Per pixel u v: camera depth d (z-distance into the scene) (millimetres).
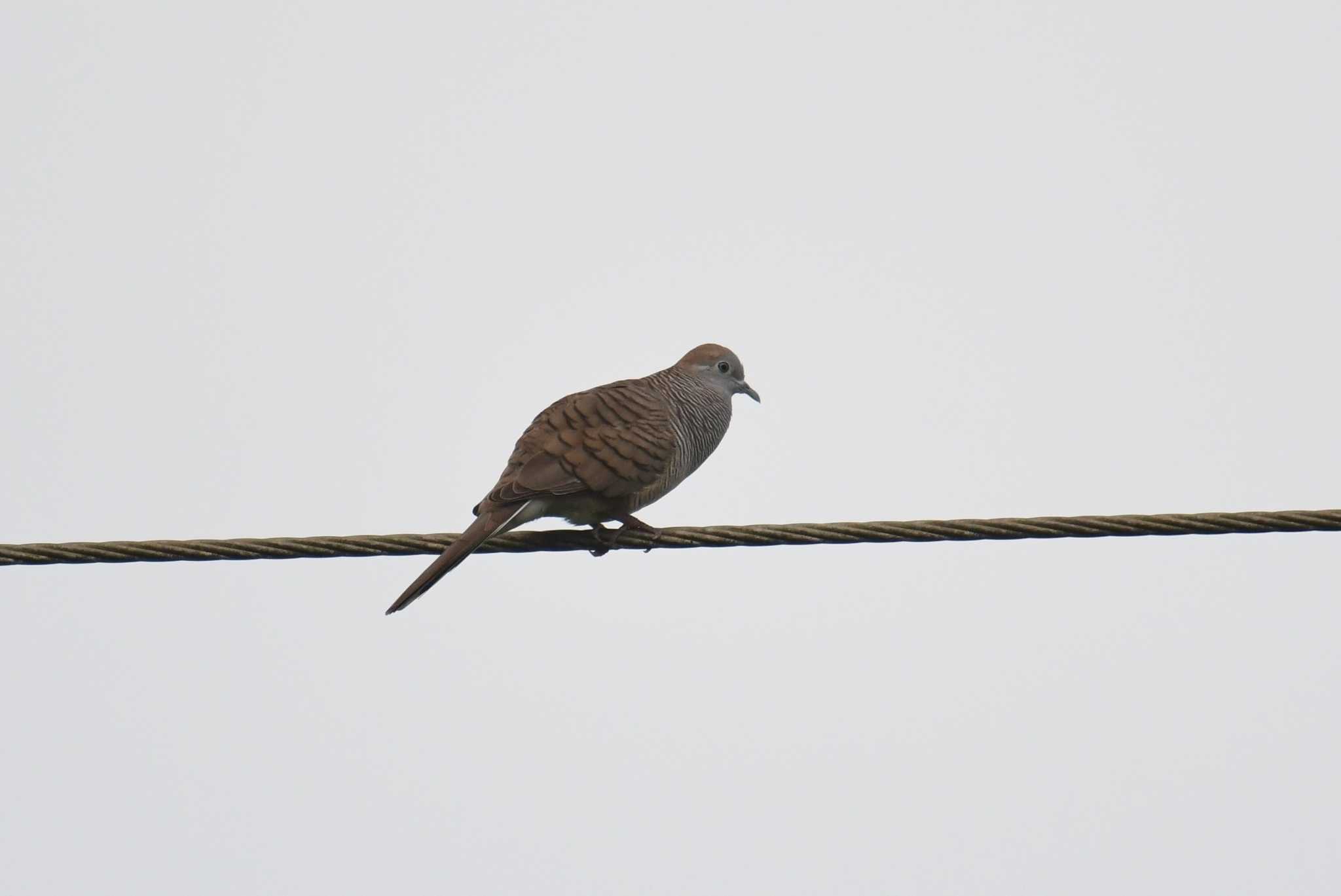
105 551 10711
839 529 11297
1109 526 10945
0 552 10609
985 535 11047
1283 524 10852
